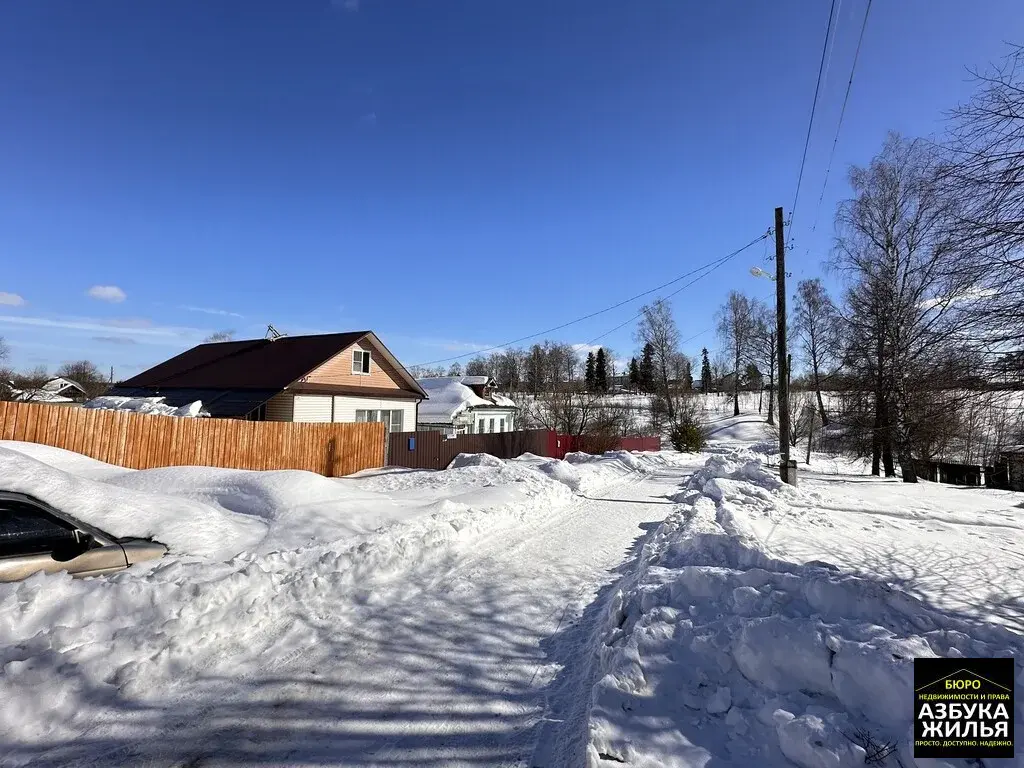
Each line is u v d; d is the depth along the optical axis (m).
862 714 2.97
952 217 9.37
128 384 26.34
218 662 4.25
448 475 15.36
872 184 22.00
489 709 3.78
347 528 8.03
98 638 4.05
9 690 3.36
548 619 5.50
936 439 19.77
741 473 16.80
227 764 3.12
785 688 3.30
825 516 10.64
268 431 15.84
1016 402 9.91
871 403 22.20
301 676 4.16
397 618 5.35
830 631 3.46
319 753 3.24
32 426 11.64
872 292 21.92
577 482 16.27
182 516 6.81
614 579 6.92
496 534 9.14
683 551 6.92
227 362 25.67
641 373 90.00
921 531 9.56
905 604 4.06
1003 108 8.14
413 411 28.55
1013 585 6.12
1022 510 12.07
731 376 76.88
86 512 6.03
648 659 3.74
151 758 3.14
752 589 4.44
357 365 25.23
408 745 3.34
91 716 3.44
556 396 42.25
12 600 4.07
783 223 16.67
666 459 30.36
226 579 5.14
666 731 3.09
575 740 3.35
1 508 4.60
